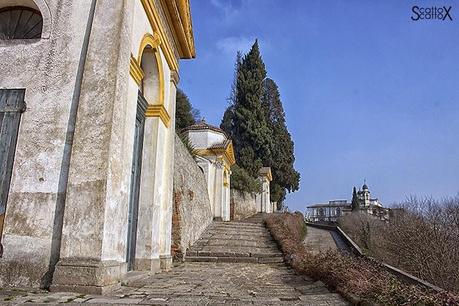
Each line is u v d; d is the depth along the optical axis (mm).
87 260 5875
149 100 10227
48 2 7352
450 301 5215
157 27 9414
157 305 4852
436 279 14180
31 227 6352
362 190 83188
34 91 6961
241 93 43469
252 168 40000
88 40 7039
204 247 14969
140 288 6680
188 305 4902
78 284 5707
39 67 7059
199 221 17656
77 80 6926
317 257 9812
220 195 26641
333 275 7203
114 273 6203
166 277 8875
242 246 15352
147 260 9367
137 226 9586
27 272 6152
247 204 34719
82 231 6008
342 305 5422
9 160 6715
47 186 6516
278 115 46188
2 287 6008
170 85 11461
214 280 8539
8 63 7113
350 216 39625
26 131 6785
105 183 6176
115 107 6539
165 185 10828
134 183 9484
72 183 6223
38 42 7176
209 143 27828
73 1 7316
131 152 7582
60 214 6379
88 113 6500
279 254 14000
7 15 7934
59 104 6852
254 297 5879
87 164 6277
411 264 15664
